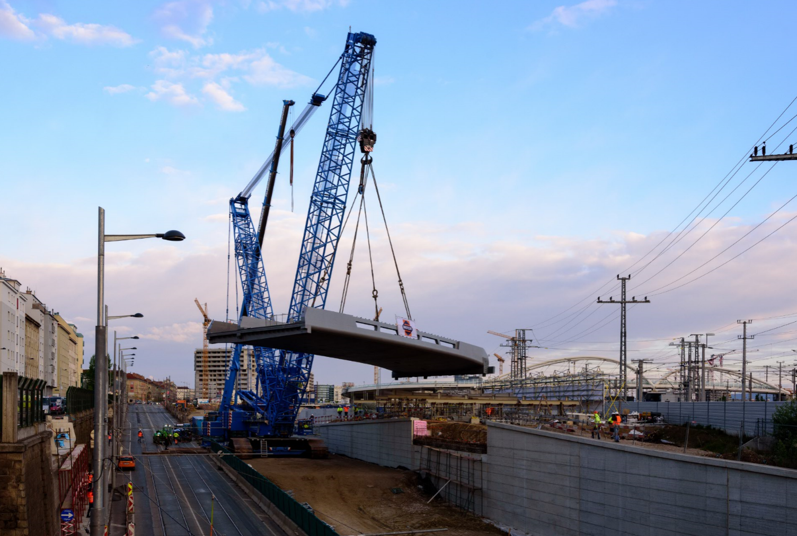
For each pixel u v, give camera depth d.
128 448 106.31
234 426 109.88
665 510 45.72
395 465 90.19
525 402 98.94
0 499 31.23
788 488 38.34
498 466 64.88
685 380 122.00
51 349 148.25
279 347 78.25
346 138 101.31
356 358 85.75
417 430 87.69
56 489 43.84
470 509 68.50
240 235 126.56
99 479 23.25
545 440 58.38
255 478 64.06
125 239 24.38
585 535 52.69
